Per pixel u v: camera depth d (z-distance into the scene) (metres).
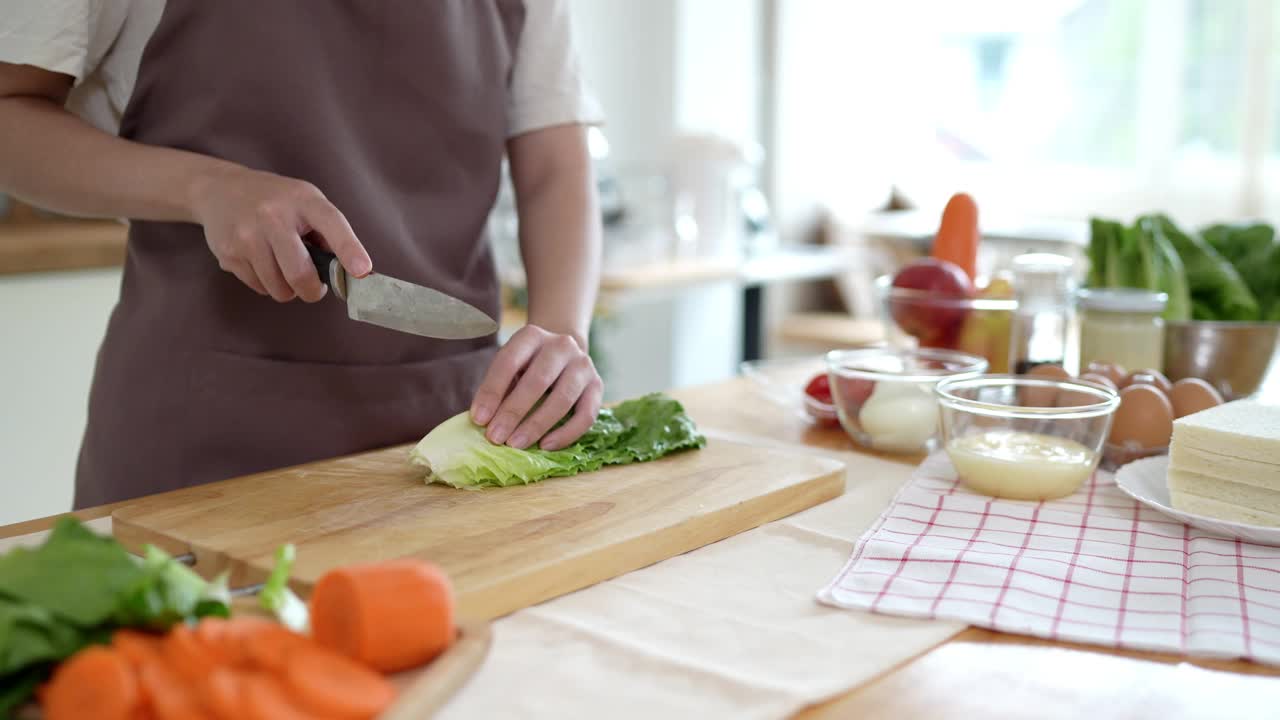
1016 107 5.02
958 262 1.50
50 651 0.58
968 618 0.78
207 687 0.54
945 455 1.23
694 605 0.81
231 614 0.65
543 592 0.81
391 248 1.26
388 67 1.24
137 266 1.24
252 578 0.82
